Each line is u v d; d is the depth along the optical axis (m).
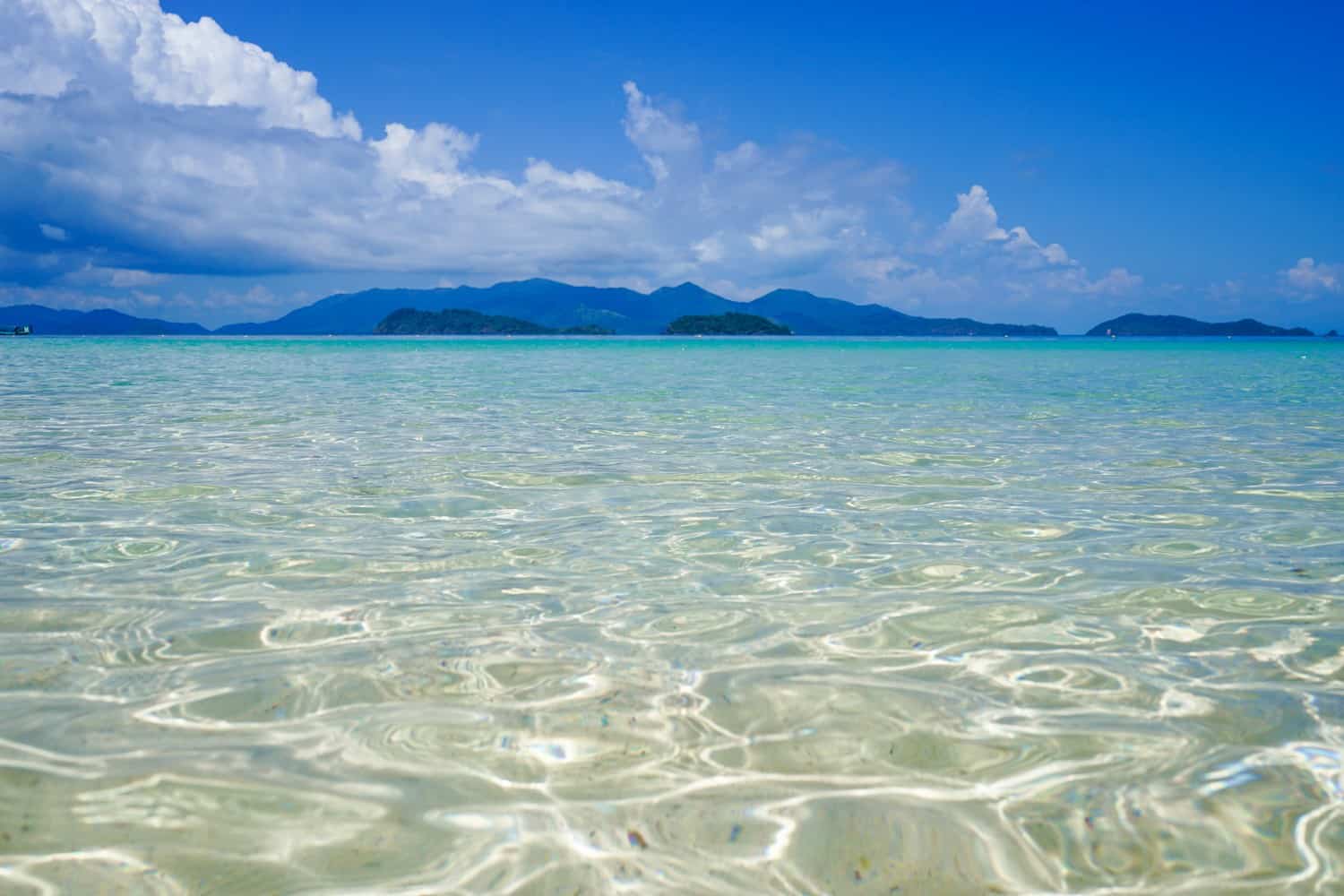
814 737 2.09
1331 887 1.52
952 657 2.62
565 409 10.98
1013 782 1.88
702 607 3.11
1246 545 4.04
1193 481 5.76
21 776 1.86
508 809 1.76
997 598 3.23
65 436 7.72
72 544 3.93
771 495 5.20
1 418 9.31
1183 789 1.84
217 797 1.78
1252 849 1.63
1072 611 3.07
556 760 1.96
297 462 6.34
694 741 2.06
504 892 1.49
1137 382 17.97
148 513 4.57
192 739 2.04
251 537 4.10
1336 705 2.27
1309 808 1.77
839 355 41.00
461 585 3.35
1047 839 1.67
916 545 4.02
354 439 7.68
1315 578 3.48
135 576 3.42
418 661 2.55
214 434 8.01
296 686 2.36
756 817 1.74
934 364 28.91
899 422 9.42
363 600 3.14
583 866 1.57
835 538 4.15
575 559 3.75
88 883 1.50
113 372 19.88
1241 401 12.52
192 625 2.87
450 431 8.39
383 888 1.50
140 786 1.82
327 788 1.82
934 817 1.74
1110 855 1.61
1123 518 4.61
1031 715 2.21
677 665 2.54
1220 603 3.16
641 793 1.82
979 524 4.46
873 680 2.44
